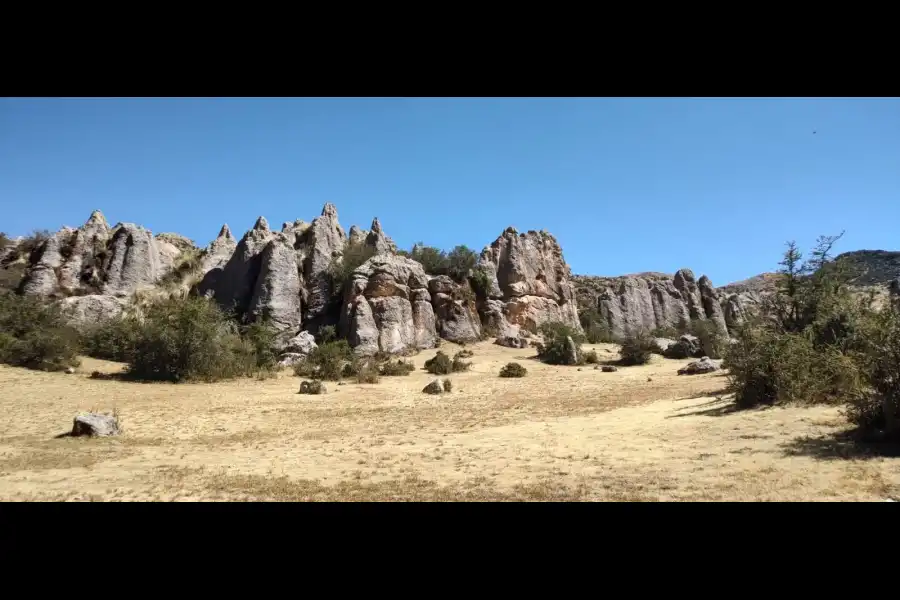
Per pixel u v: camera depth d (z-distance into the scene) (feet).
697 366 101.76
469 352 149.07
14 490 28.50
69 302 143.43
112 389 88.48
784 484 23.47
